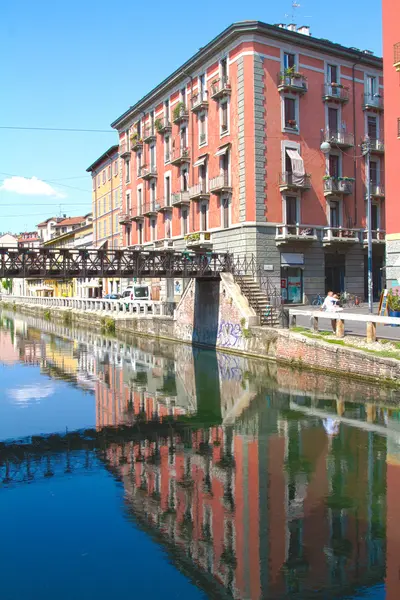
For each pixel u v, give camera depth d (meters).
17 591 6.41
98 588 6.50
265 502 8.79
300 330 21.14
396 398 15.10
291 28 32.50
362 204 33.41
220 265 27.11
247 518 8.23
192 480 9.90
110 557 7.23
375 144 33.81
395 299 20.48
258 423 13.56
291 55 30.41
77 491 9.50
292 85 29.61
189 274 25.47
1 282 111.75
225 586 6.41
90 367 23.91
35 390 18.84
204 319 28.11
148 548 7.41
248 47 28.84
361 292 33.38
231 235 30.30
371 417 13.48
